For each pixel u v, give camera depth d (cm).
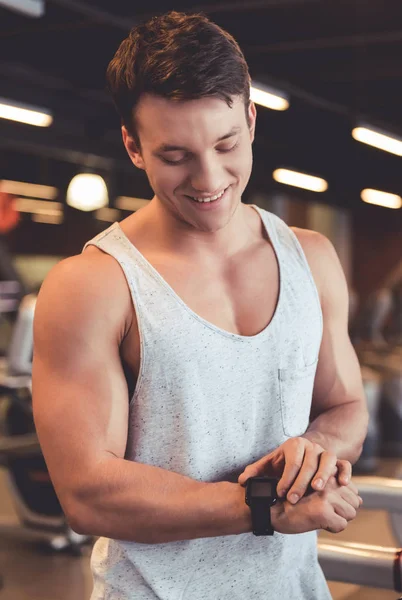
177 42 94
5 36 567
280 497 100
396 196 1138
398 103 775
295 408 114
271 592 114
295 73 680
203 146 96
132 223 112
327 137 934
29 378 414
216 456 109
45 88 705
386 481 162
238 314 112
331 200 1191
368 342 846
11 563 381
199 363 105
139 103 97
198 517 100
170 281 108
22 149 807
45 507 414
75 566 380
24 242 1312
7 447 391
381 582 140
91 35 566
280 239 118
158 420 107
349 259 1552
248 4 500
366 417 124
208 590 111
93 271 105
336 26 552
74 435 102
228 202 102
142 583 110
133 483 100
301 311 114
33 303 416
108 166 945
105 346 104
